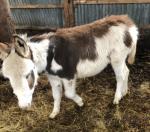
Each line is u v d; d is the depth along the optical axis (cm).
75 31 112
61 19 170
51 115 127
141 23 162
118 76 125
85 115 126
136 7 156
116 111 127
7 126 125
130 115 124
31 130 123
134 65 153
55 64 107
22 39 92
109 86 142
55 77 113
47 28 176
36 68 102
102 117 125
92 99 134
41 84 146
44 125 124
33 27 179
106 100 133
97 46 113
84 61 113
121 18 119
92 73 120
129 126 120
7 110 133
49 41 106
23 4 170
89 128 120
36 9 170
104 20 118
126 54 121
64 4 159
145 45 164
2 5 130
